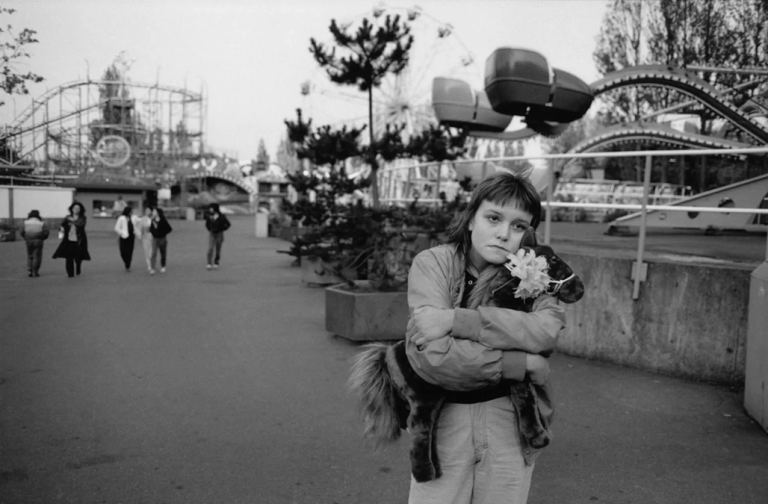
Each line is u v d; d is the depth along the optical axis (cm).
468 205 209
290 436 457
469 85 1306
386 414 219
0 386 578
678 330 627
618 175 2250
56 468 397
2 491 364
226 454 424
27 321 909
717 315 604
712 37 1811
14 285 1324
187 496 361
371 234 1031
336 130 1149
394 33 1109
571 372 645
